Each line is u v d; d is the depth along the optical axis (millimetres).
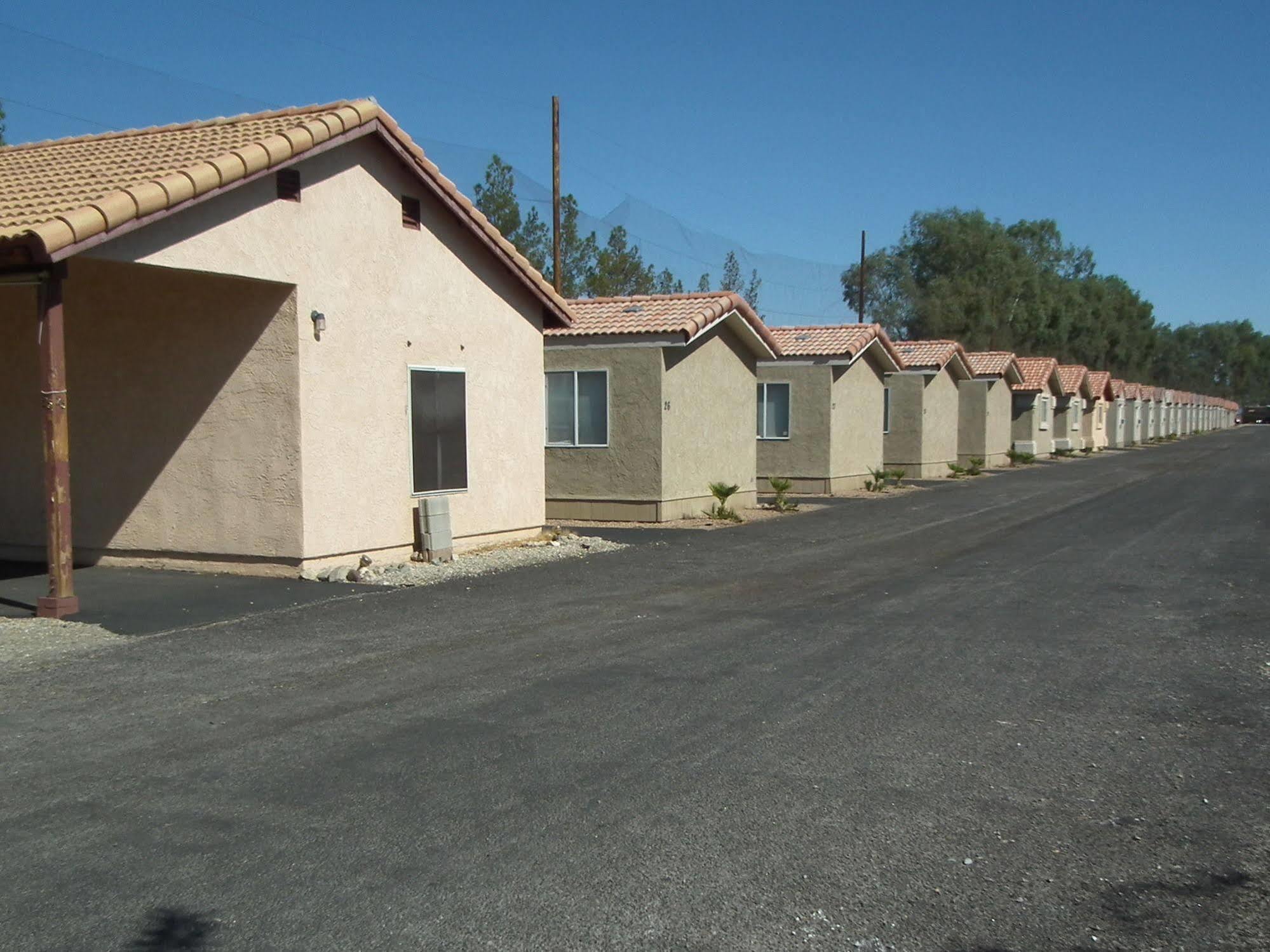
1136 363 94938
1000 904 4348
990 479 32750
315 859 4715
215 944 3992
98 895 4371
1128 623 9930
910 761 6023
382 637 9188
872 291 76500
